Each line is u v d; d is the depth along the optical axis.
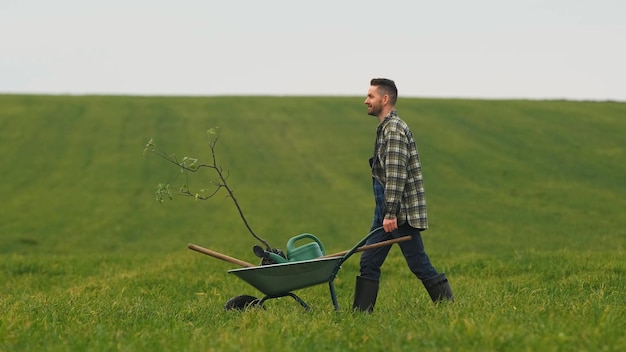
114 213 49.97
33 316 11.02
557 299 12.57
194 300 15.60
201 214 49.69
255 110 80.62
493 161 62.31
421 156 64.12
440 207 49.66
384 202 11.59
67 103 82.31
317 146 68.25
